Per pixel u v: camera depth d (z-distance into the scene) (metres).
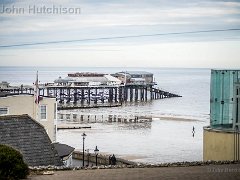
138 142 73.69
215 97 23.72
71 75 187.75
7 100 44.28
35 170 19.03
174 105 160.25
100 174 18.34
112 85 169.62
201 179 17.41
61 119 110.25
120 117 113.06
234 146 22.39
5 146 17.25
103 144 70.75
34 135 26.39
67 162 35.00
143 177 17.67
